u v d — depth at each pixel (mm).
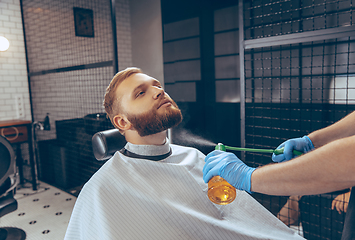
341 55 3135
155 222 820
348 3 3021
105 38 4922
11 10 3766
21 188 3643
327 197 1850
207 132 4922
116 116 936
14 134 3367
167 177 921
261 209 1047
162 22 5277
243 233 918
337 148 548
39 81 4023
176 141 1609
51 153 3752
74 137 3576
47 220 2709
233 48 4422
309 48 3385
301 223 2096
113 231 772
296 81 3523
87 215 822
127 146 994
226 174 713
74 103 4301
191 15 4879
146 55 5695
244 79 1946
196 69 4980
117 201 808
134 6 5750
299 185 598
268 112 3791
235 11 4309
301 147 1023
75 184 3670
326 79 3287
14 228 2531
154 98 890
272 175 635
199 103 5027
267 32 3779
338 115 3201
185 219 847
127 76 926
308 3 3361
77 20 4449
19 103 3895
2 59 3729
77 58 4406
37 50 4035
